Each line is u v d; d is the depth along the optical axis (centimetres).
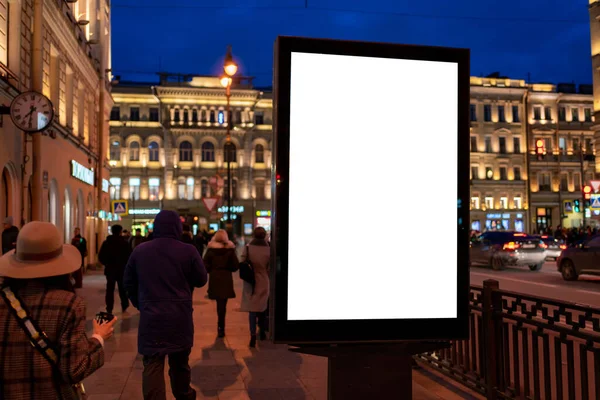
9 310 248
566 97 6469
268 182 5947
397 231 407
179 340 476
